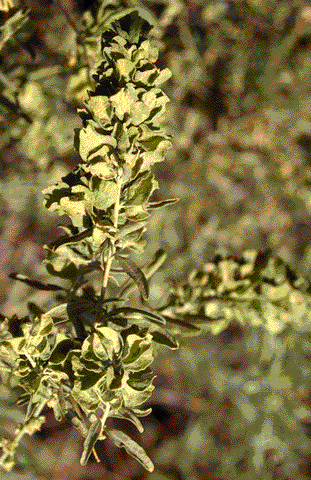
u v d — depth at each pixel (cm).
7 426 70
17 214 75
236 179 85
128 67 31
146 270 36
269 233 86
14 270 79
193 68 74
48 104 53
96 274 44
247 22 76
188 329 39
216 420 89
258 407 77
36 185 61
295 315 41
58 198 31
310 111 82
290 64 80
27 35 47
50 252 34
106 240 32
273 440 77
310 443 78
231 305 40
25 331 30
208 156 83
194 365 79
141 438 93
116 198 31
